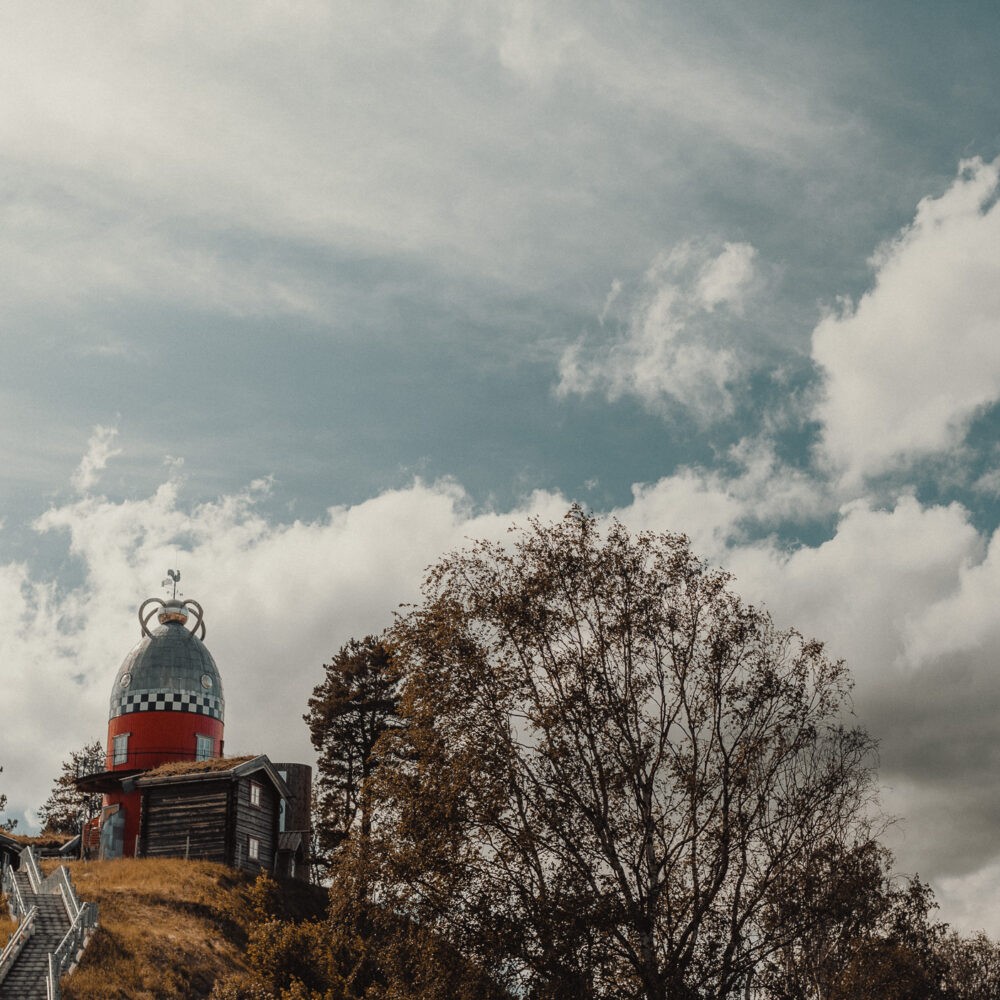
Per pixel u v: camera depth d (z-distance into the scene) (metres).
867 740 28.27
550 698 28.00
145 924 45.16
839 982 31.20
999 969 53.81
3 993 35.50
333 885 27.77
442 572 29.59
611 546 29.70
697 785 27.12
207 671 72.94
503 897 26.25
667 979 25.83
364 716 69.75
